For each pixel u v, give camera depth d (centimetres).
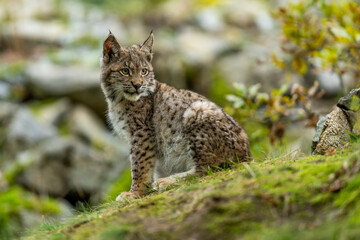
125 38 2364
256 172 653
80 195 1577
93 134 1839
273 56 1262
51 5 2795
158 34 2433
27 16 2614
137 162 945
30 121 1791
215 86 2059
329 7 1111
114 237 557
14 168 1588
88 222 678
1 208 1328
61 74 2022
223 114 895
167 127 928
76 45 2312
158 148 952
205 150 873
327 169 603
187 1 2833
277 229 511
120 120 974
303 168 629
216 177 738
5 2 2669
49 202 1451
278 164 706
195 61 2139
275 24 2491
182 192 673
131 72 956
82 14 2727
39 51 2311
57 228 726
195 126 883
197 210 587
